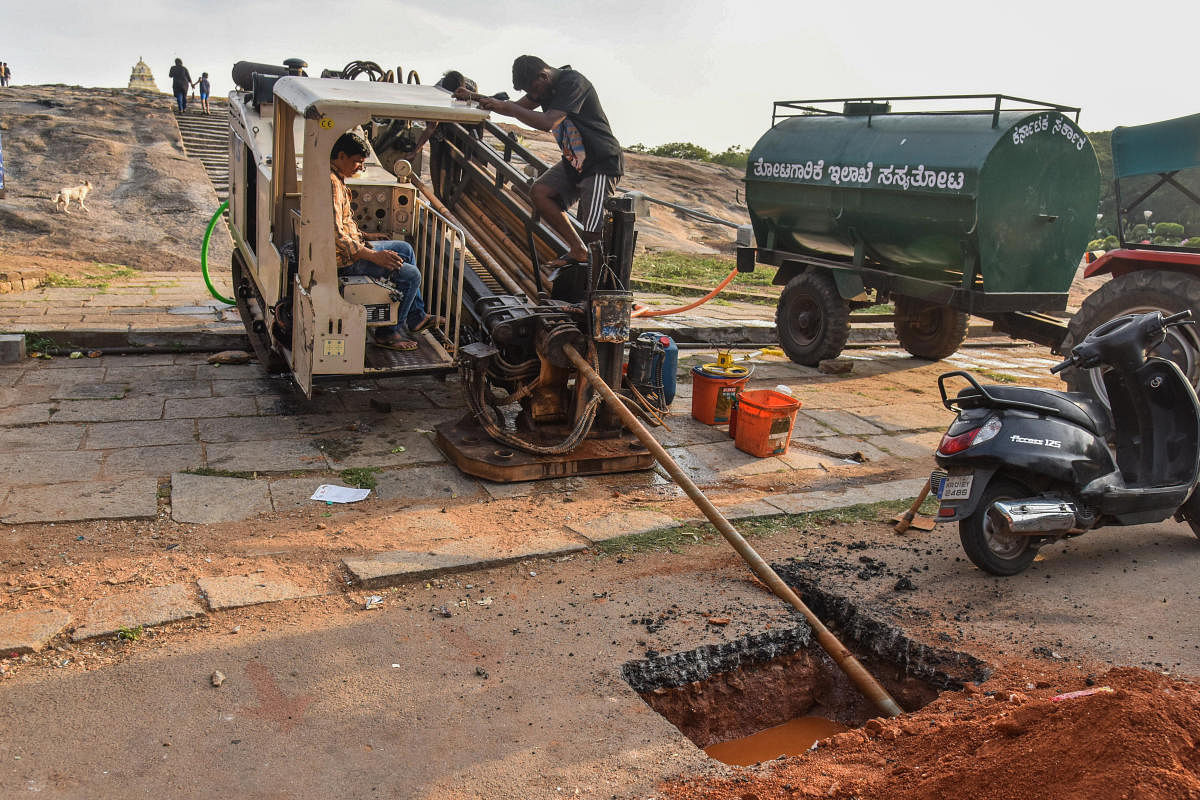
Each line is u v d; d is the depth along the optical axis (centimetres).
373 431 671
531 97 634
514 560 466
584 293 643
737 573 466
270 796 283
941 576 469
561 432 641
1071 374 804
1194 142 753
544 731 322
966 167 793
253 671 353
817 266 1011
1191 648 394
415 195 761
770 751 384
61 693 331
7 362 805
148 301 1101
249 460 593
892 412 843
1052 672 369
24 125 2452
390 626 395
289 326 666
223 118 2942
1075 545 515
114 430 636
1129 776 234
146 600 400
